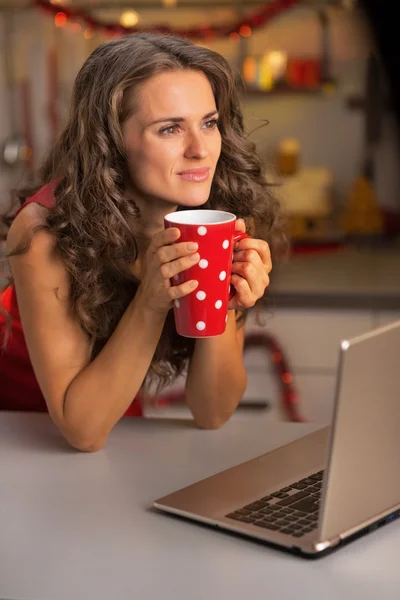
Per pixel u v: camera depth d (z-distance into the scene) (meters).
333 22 3.90
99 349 1.48
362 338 0.97
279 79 3.86
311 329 3.39
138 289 1.39
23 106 3.88
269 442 1.42
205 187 1.35
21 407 1.89
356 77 3.96
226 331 1.48
